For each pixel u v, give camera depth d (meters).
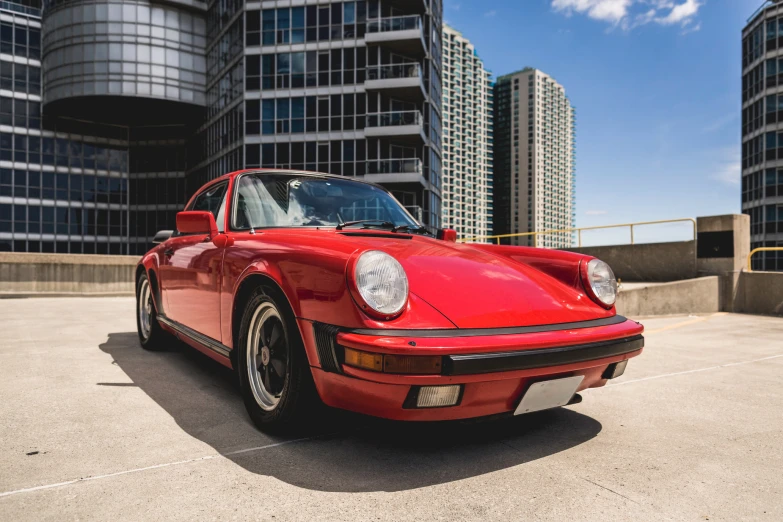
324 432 2.42
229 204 3.09
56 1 37.06
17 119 39.72
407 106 31.64
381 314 1.85
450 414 1.92
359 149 29.88
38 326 5.94
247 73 31.02
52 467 1.98
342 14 30.22
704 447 2.35
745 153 45.59
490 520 1.63
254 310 2.45
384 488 1.85
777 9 41.72
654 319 7.96
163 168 42.81
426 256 2.39
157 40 36.19
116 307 8.39
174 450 2.17
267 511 1.66
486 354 1.84
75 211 41.34
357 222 2.98
